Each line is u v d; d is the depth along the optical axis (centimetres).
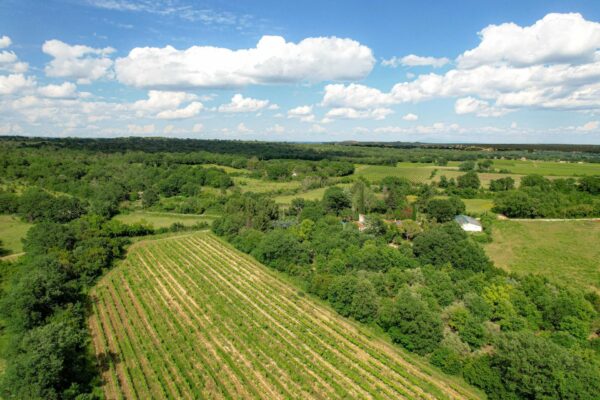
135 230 12788
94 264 8944
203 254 10819
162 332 6341
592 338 5850
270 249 9431
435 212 12056
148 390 4969
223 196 17375
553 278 7994
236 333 6406
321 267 8731
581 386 4253
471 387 5053
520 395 4616
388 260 8412
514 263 8944
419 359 5672
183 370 5341
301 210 13812
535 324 6094
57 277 6725
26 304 5919
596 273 8019
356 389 5062
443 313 6238
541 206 11688
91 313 7131
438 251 8400
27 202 13075
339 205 14238
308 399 4841
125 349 5928
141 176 19625
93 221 12262
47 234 9581
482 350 5728
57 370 4575
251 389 4978
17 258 9712
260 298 7775
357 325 6650
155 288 8362
